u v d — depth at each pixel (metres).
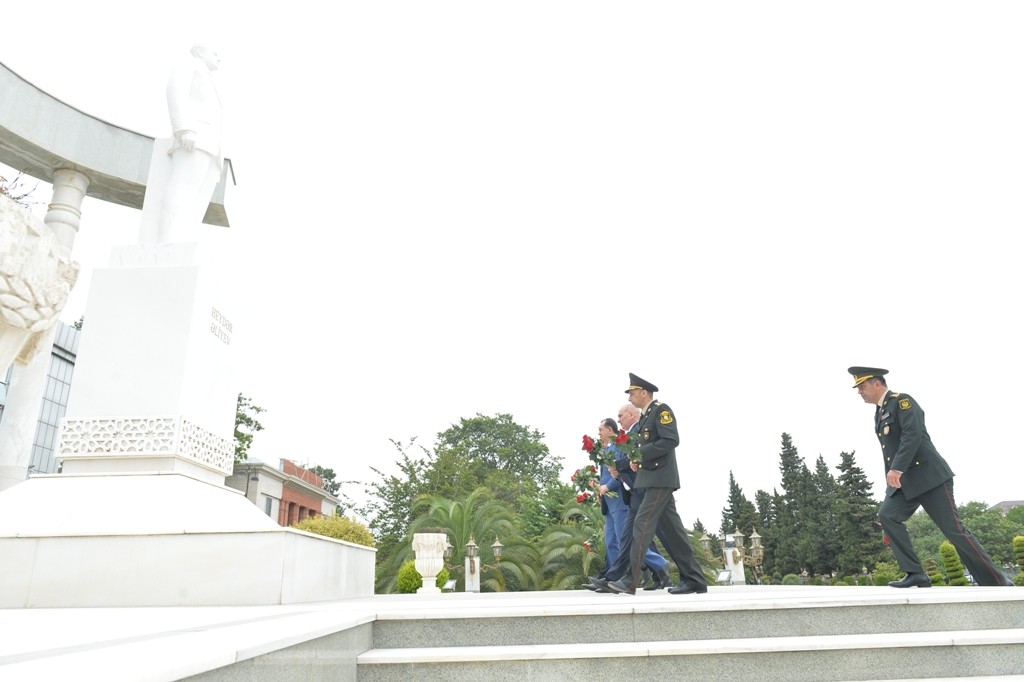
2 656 1.58
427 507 27.38
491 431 52.19
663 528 5.85
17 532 5.30
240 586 4.95
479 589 18.11
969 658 3.46
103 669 1.33
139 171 14.48
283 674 2.09
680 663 3.38
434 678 3.27
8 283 3.63
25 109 12.77
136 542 5.07
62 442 6.71
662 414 5.76
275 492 31.53
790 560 51.19
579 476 7.58
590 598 5.35
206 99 9.61
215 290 7.75
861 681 3.41
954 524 5.93
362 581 8.02
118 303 7.18
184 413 6.88
